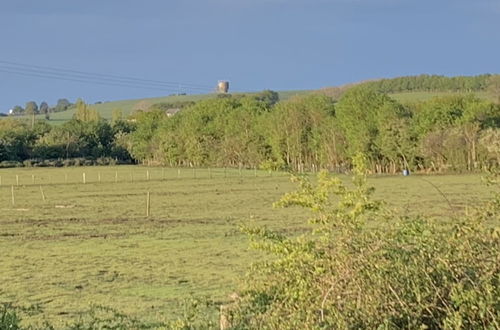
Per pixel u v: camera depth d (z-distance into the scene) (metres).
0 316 8.97
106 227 36.16
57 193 63.25
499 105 89.38
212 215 41.91
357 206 7.24
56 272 22.12
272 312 6.64
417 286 5.91
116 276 21.22
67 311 16.03
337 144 94.19
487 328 5.70
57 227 36.41
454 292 5.76
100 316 15.10
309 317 6.16
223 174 92.00
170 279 20.44
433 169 81.88
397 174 85.25
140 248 27.64
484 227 6.31
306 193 7.79
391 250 6.25
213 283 19.53
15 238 31.73
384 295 5.99
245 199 54.09
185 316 8.51
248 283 7.40
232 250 26.36
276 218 38.78
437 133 80.44
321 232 7.27
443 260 5.99
